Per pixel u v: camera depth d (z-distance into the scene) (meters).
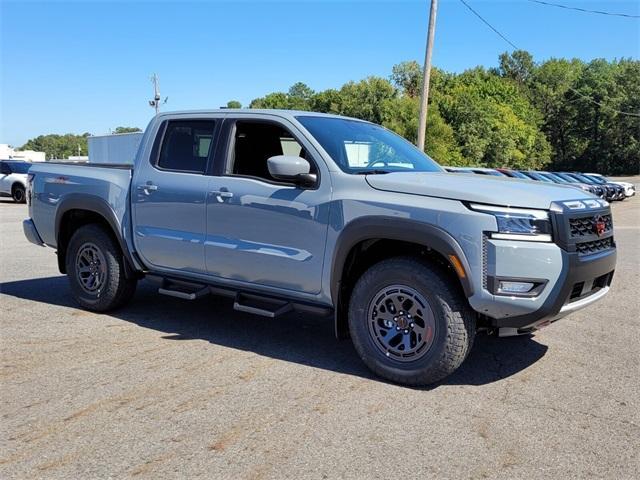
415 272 4.02
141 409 3.72
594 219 4.14
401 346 4.16
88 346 4.96
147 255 5.52
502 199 3.82
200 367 4.49
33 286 7.36
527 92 84.88
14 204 23.56
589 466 3.08
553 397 4.00
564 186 4.50
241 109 5.11
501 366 4.61
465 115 50.00
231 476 2.94
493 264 3.76
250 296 4.93
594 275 4.05
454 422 3.57
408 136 42.16
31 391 3.99
